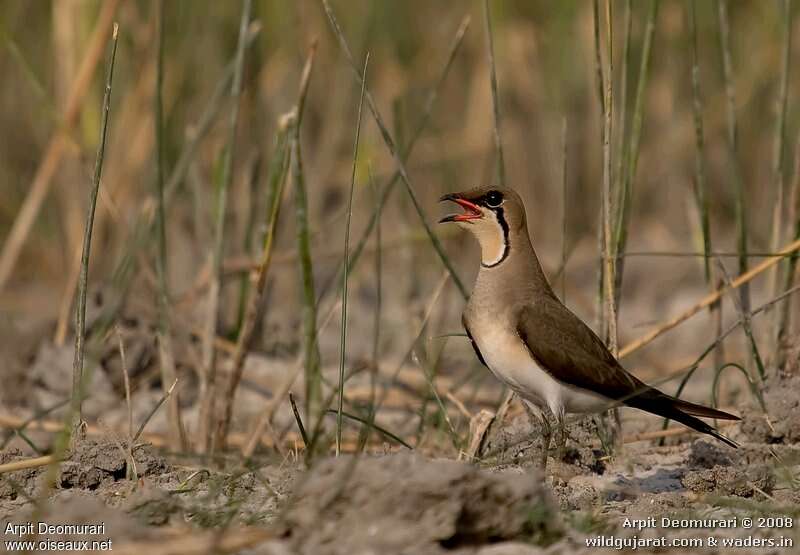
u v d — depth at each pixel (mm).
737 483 9305
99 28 14211
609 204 10398
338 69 18281
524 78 19734
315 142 18984
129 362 13695
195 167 16172
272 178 11094
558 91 19609
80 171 16406
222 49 17453
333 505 7301
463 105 19969
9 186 19484
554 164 19781
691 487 9391
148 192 16500
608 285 10484
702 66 19828
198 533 7582
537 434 10008
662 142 20125
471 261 18938
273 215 11102
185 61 17234
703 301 11062
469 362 14867
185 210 17188
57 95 18375
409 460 7402
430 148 19391
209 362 11695
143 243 13391
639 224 20547
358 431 12062
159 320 11805
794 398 10734
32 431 12453
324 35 18469
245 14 11828
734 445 9594
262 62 17875
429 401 12523
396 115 14062
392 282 18172
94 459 9656
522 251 9938
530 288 9883
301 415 12977
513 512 7387
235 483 9289
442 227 18688
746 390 12281
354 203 19359
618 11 19188
